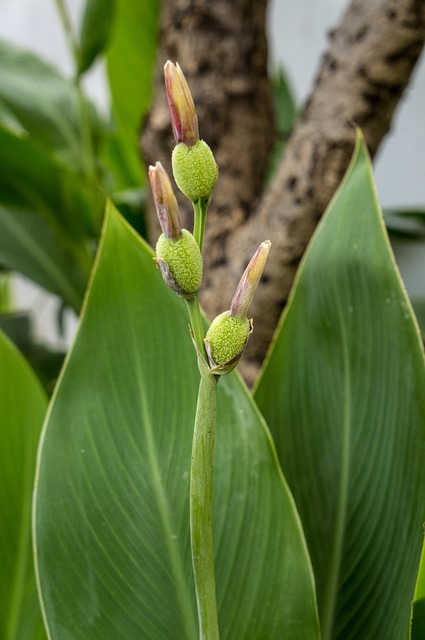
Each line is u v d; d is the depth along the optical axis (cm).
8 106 141
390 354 71
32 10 252
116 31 142
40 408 83
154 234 126
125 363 70
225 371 54
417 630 63
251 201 120
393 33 95
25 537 84
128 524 69
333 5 188
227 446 69
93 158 139
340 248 73
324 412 74
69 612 67
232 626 67
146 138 120
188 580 68
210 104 117
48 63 155
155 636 67
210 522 57
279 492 68
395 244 168
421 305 129
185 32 115
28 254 140
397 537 71
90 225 155
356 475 73
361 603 72
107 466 69
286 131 167
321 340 74
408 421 70
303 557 67
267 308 112
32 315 186
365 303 72
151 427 70
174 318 70
